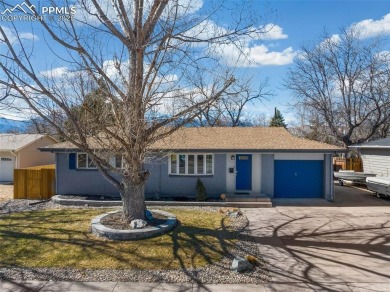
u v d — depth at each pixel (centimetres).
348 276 679
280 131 1911
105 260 757
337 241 922
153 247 836
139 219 975
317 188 1656
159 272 697
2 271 702
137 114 890
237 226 1071
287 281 655
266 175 1627
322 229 1053
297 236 970
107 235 901
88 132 911
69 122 923
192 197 1579
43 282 654
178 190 1605
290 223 1131
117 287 632
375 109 2898
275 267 728
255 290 616
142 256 779
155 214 1112
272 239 938
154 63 873
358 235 984
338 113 3083
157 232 931
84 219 1131
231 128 1970
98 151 981
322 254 812
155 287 632
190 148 1528
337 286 632
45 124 1061
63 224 1061
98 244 855
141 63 880
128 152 915
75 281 658
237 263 702
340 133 3092
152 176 1602
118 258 768
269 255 805
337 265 740
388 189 1570
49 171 1631
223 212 1288
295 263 751
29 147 2595
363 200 1602
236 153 1603
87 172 1606
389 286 632
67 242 872
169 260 758
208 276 679
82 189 1608
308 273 695
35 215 1223
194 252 807
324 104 3084
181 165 1608
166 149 1399
